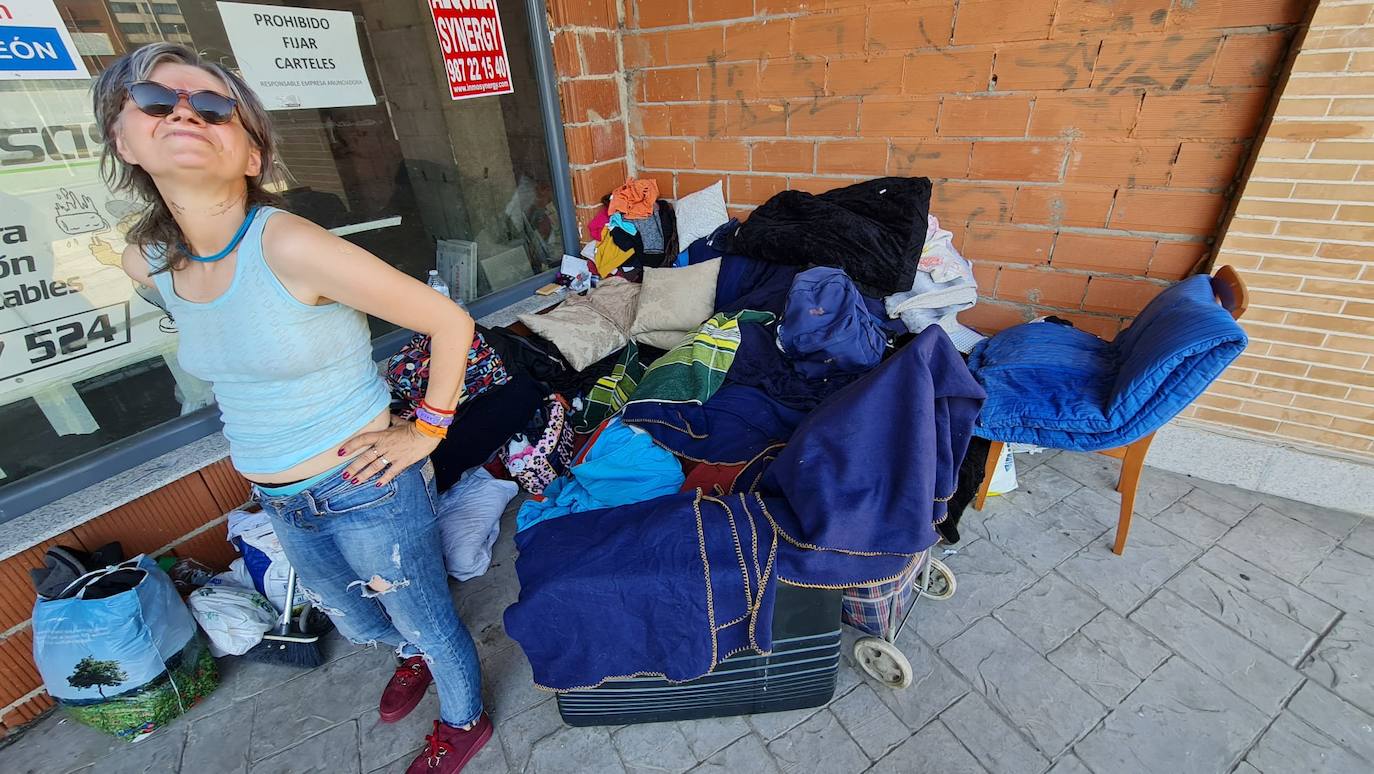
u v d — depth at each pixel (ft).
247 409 3.72
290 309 3.37
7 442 5.63
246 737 5.73
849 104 9.12
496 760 5.39
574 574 4.75
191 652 5.98
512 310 10.10
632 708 5.45
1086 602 6.50
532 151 10.42
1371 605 6.28
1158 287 8.04
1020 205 8.52
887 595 5.34
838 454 4.91
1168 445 8.21
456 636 4.99
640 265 10.78
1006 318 9.30
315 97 7.30
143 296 6.23
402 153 8.39
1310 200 6.40
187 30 6.15
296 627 6.50
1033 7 7.49
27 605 5.73
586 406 8.78
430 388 3.91
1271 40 6.46
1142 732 5.28
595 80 10.46
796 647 5.18
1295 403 7.29
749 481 6.32
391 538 4.27
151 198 3.42
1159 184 7.55
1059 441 6.69
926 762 5.17
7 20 5.09
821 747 5.33
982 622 6.34
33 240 5.51
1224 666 5.77
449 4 8.53
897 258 8.46
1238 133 6.93
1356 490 7.27
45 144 5.45
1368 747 5.08
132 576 5.57
